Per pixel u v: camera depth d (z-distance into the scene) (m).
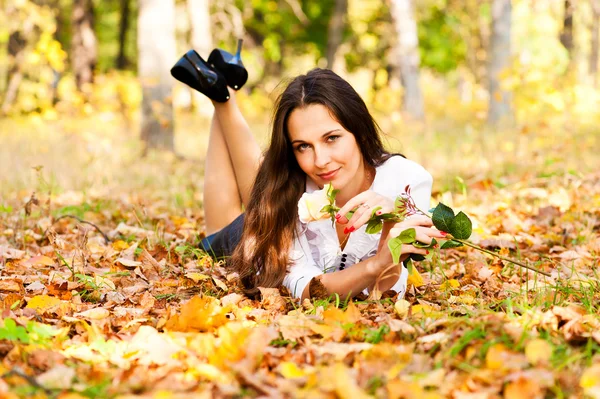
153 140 14.10
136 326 3.55
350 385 2.47
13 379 2.66
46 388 2.58
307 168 3.94
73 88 20.89
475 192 7.97
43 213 6.93
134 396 2.51
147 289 4.41
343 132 3.87
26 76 23.61
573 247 5.59
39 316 3.72
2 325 3.10
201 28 22.45
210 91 5.04
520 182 8.46
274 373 2.89
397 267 3.98
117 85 21.08
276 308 3.96
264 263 4.26
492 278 4.56
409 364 2.81
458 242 3.67
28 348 3.02
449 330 3.16
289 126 3.92
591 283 4.07
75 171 10.11
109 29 36.12
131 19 35.56
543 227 6.42
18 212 6.63
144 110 14.28
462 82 41.97
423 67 35.09
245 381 2.69
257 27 30.00
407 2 21.69
